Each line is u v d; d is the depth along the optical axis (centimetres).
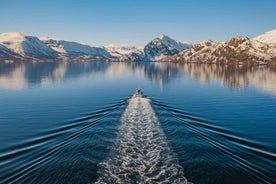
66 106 5116
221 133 3309
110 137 3038
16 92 6975
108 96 6319
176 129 3366
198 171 2220
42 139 3127
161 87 8038
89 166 2303
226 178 2134
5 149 2827
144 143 2831
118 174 2158
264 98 5938
